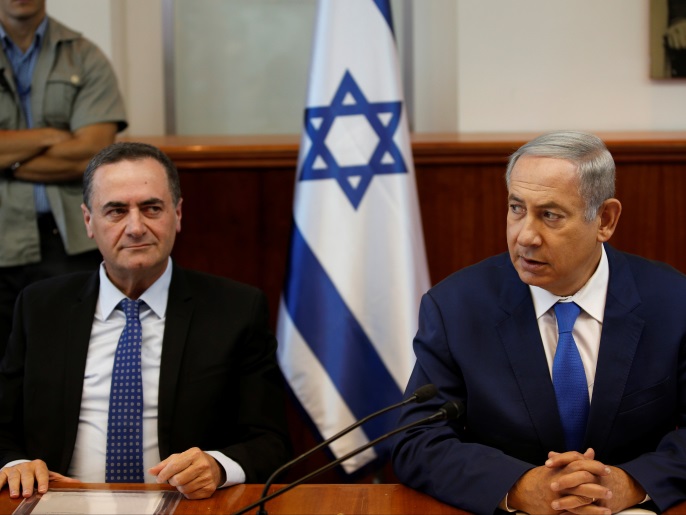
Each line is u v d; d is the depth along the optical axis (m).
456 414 2.26
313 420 3.62
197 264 4.32
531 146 2.33
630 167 4.28
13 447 2.75
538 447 2.41
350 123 3.67
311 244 3.67
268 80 5.71
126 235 2.68
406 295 3.64
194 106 5.71
